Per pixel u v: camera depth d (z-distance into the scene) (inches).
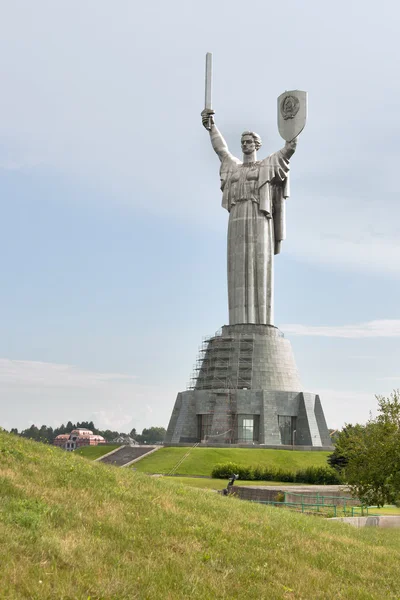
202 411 4165.8
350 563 732.0
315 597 577.6
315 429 4173.2
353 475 1236.5
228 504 1011.3
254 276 4279.0
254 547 698.8
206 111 4471.0
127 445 3727.9
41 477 772.0
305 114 4124.0
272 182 4303.6
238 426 4042.8
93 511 677.9
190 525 729.0
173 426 4402.1
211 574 570.9
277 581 601.3
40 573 472.4
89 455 3595.0
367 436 1259.2
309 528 931.3
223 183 4402.1
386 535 1071.6
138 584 503.2
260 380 4165.8
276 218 4362.7
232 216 4347.9
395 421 1238.3
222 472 2839.6
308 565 684.1
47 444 1177.4
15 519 567.5
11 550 497.7
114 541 592.4
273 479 2783.0
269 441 3988.7
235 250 4318.4
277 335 4308.6
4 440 967.6
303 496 1801.2
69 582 471.2
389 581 681.0
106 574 506.0
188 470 3073.3
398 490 1175.0
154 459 3314.5
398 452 1178.6
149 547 606.5
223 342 4252.0
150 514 730.2
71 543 550.3
